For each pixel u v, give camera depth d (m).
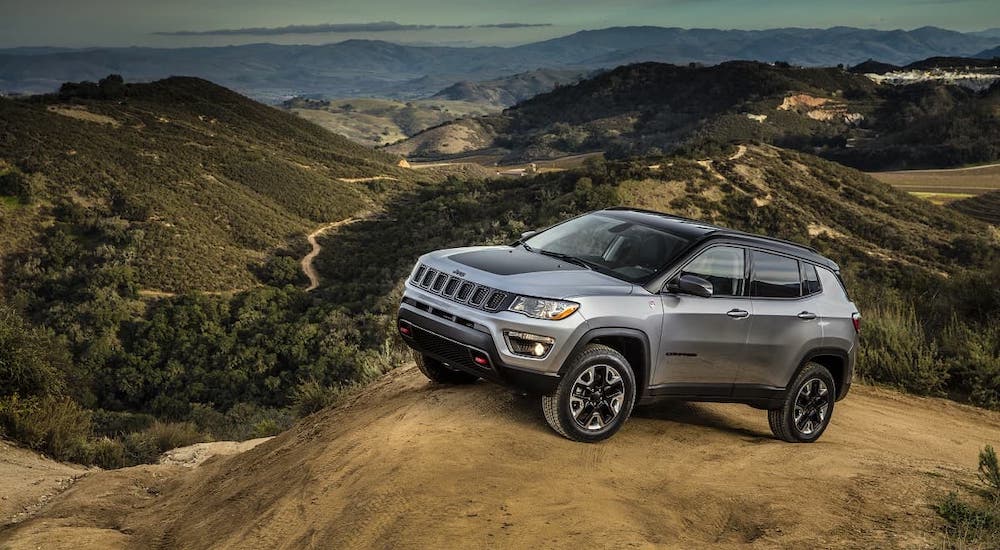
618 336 5.24
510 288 5.11
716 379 5.88
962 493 4.89
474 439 4.94
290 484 4.77
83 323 89.38
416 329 5.62
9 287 105.69
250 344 72.94
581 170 114.94
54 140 148.12
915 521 4.26
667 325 5.48
